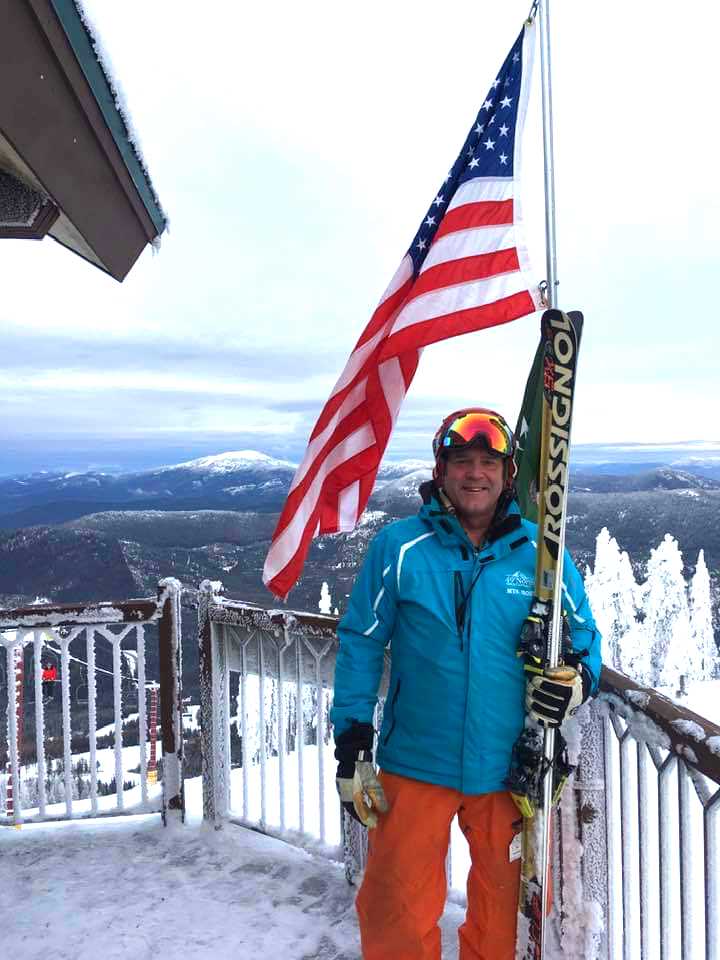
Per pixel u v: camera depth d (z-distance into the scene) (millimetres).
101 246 2727
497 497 1930
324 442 2840
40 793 3416
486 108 2713
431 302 2652
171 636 3355
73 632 3377
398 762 1949
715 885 1535
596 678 1868
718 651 43781
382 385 2857
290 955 2447
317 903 2750
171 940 2541
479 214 2664
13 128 1813
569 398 1715
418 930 1880
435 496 1941
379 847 1945
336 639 2863
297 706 3092
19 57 1700
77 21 1874
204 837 3273
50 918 2693
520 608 1865
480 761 1854
